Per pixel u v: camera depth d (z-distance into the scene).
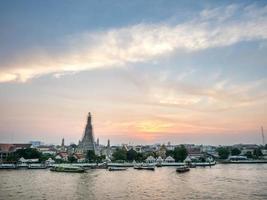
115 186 145.38
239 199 110.81
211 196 116.81
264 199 110.50
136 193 124.56
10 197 114.25
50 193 123.69
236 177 186.50
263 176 192.25
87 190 132.25
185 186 144.38
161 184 152.25
